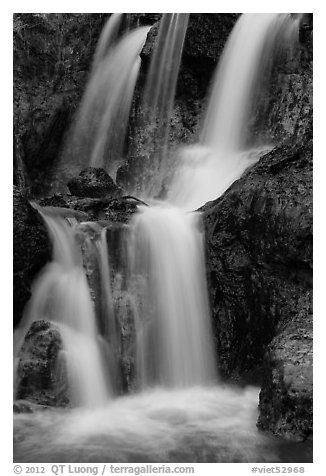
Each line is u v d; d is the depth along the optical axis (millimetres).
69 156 18531
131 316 10461
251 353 10695
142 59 17656
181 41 16906
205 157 15844
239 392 10398
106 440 8422
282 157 11180
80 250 10391
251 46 16156
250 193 10844
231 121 16047
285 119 15102
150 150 17047
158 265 10883
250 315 10758
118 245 10633
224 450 8102
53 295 10180
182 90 17203
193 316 10914
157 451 8078
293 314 10109
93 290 10258
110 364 10078
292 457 7930
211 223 11258
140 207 11797
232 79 16359
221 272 11039
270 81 15625
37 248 10156
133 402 9914
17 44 18328
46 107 18156
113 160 17875
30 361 9273
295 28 15539
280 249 10305
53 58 19141
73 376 9469
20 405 9086
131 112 17734
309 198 10180
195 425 8961
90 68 19453
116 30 19391
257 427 8797
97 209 11781
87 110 18844
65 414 9156
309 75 15234
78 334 9969
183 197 15078
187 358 10742
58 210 11180
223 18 16906
